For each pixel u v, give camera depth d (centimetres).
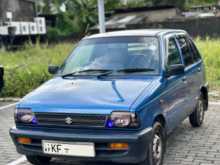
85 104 487
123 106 475
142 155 479
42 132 499
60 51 2002
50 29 4003
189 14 3875
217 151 625
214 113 873
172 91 579
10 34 3017
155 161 520
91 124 478
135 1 4869
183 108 636
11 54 2081
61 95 517
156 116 518
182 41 694
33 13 3866
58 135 488
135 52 596
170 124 576
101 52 614
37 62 1491
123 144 468
